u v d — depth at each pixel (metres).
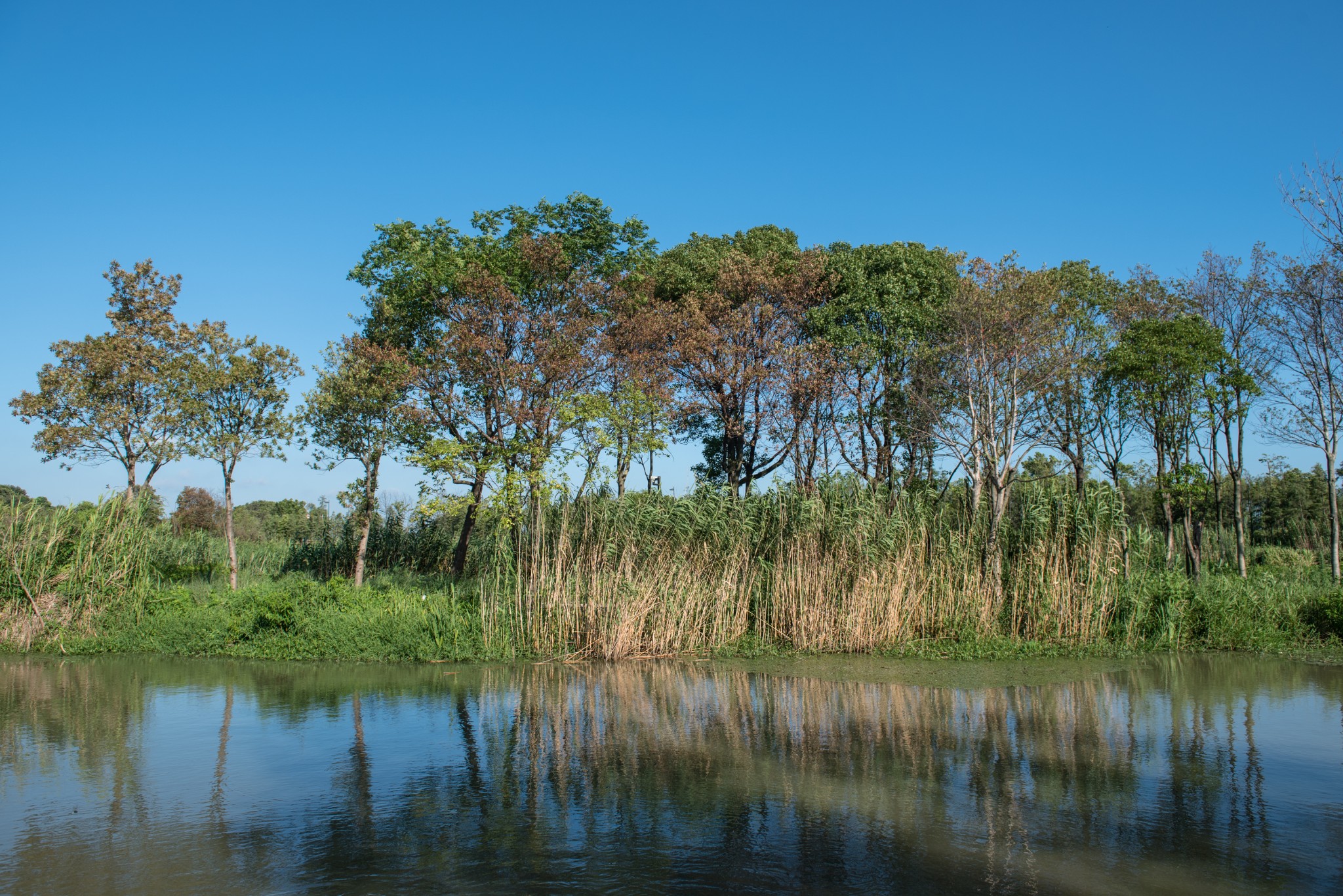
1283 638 18.45
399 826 7.54
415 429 22.88
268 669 15.71
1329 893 6.23
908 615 18.00
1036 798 8.28
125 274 23.83
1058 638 18.03
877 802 8.17
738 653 17.47
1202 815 7.82
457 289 23.36
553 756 9.77
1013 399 21.33
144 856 6.86
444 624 17.53
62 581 18.59
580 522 19.16
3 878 6.43
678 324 26.52
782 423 28.42
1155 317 28.72
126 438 23.42
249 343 23.05
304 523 43.25
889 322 26.44
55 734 10.71
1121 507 18.97
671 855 6.91
